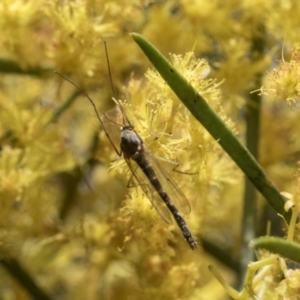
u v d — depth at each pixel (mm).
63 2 70
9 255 71
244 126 73
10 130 72
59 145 72
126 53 73
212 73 71
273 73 59
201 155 62
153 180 62
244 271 67
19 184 69
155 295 66
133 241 69
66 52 69
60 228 71
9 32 71
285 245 50
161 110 61
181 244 67
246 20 73
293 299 56
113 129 65
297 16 70
